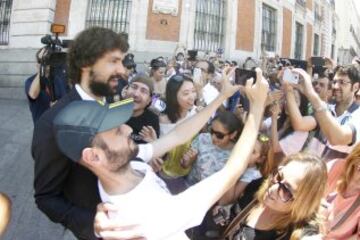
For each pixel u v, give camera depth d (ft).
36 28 38.58
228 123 8.17
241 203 7.30
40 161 4.89
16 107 32.22
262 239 6.00
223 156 8.39
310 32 74.90
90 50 4.77
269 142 7.97
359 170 6.50
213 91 13.87
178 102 9.89
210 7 47.62
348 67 9.86
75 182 4.99
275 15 59.62
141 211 3.92
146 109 9.56
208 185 4.32
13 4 39.70
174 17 42.83
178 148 8.61
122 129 4.19
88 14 41.42
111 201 4.05
